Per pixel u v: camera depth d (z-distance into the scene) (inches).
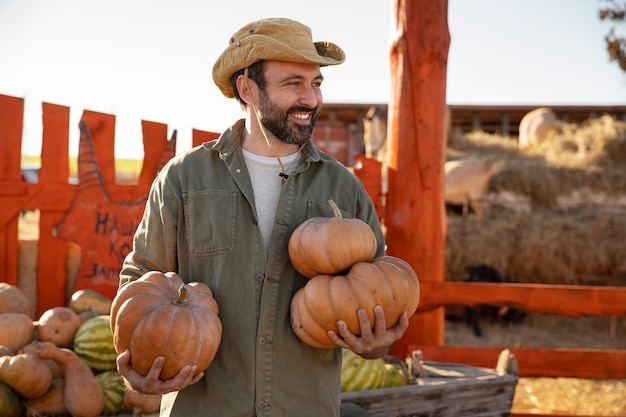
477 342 350.3
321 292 87.9
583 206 402.6
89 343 154.3
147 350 81.9
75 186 188.9
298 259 91.3
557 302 206.7
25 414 143.1
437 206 218.4
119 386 149.3
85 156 190.7
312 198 98.5
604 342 357.1
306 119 95.3
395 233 219.5
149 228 97.3
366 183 236.7
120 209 198.1
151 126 205.2
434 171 217.3
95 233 192.9
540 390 272.2
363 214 104.9
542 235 377.4
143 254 96.7
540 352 200.2
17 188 178.1
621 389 275.7
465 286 210.7
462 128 714.8
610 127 447.5
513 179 404.8
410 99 217.3
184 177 97.1
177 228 96.5
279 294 93.7
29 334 156.5
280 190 97.0
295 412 91.0
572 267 376.2
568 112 675.4
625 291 204.8
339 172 103.2
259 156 98.7
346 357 162.6
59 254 188.2
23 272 183.2
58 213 187.0
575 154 435.2
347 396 150.8
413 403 159.5
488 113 683.4
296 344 93.0
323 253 89.3
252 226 94.3
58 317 159.5
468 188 400.8
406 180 218.1
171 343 81.7
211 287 93.4
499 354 200.5
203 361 84.5
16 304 164.7
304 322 89.1
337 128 673.6
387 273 90.1
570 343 352.8
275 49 90.7
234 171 96.0
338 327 86.5
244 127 102.1
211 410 90.6
